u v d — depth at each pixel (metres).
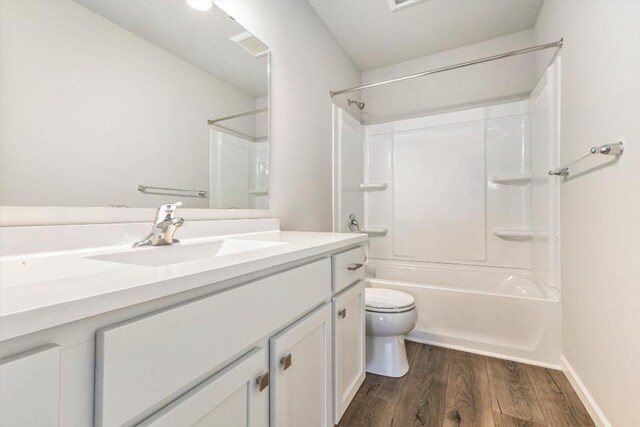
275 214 1.63
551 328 1.63
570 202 1.51
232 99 1.39
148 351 0.45
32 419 0.34
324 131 2.15
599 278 1.18
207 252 1.07
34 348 0.34
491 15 2.12
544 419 1.23
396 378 1.54
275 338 0.75
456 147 2.51
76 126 0.85
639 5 0.92
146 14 1.05
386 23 2.19
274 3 1.64
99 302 0.39
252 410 0.68
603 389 1.14
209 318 0.56
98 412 0.40
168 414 0.48
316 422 0.96
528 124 2.26
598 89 1.20
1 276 0.60
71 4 0.85
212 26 1.30
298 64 1.85
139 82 1.02
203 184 1.25
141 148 1.02
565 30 1.60
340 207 2.26
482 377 1.54
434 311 1.92
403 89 2.77
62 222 0.82
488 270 2.37
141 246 0.92
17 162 0.74
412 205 2.67
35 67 0.77
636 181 0.93
